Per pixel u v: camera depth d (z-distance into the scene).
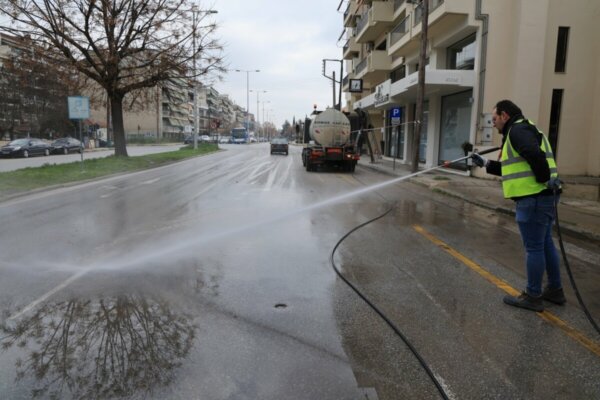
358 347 3.64
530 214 4.36
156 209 10.15
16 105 46.31
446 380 3.18
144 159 25.27
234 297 4.69
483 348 3.66
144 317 4.20
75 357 3.48
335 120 21.61
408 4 26.11
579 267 6.07
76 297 4.69
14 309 4.39
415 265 5.94
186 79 24.73
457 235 7.84
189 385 3.09
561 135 17.78
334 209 10.36
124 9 22.73
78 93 25.17
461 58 19.98
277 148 38.16
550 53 17.33
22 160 29.39
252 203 11.09
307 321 4.12
